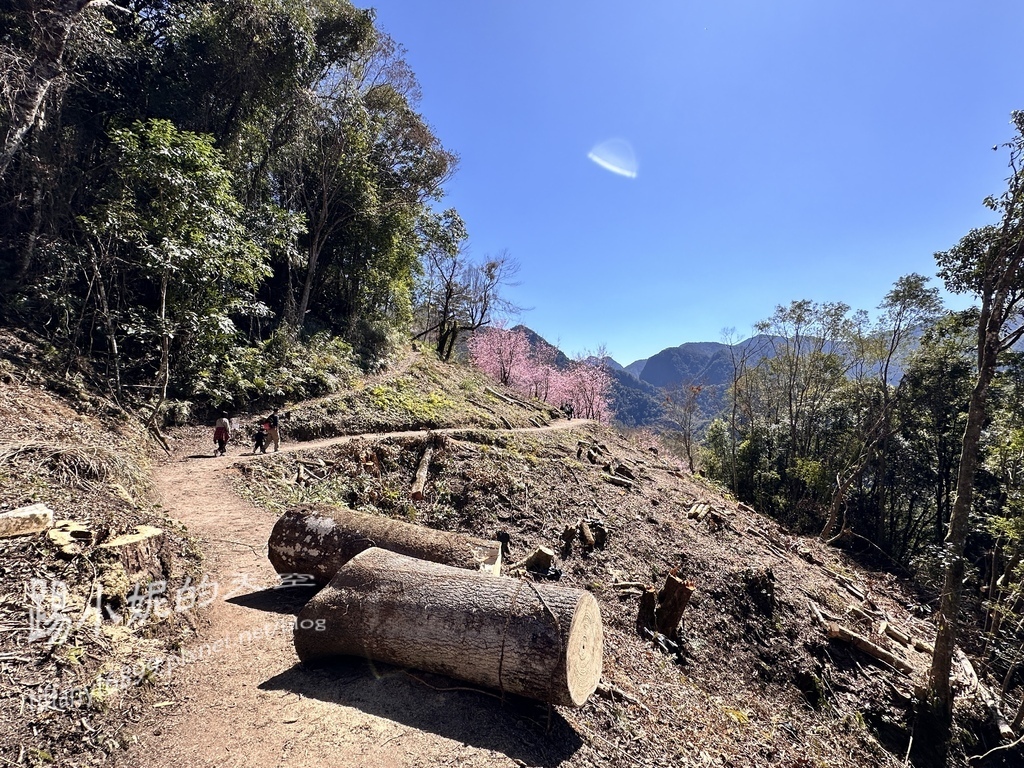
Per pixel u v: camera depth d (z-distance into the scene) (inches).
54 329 449.7
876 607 562.6
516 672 128.3
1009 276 355.6
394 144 989.2
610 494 588.7
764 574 454.0
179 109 605.9
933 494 1072.8
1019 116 350.3
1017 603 523.8
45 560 131.6
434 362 1102.4
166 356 459.5
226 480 381.7
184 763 103.0
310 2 762.8
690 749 174.4
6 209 472.1
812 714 336.5
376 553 167.0
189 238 448.8
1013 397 633.0
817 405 1221.7
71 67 505.4
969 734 370.9
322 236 906.7
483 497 465.4
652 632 319.6
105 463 227.6
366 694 135.0
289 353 677.9
